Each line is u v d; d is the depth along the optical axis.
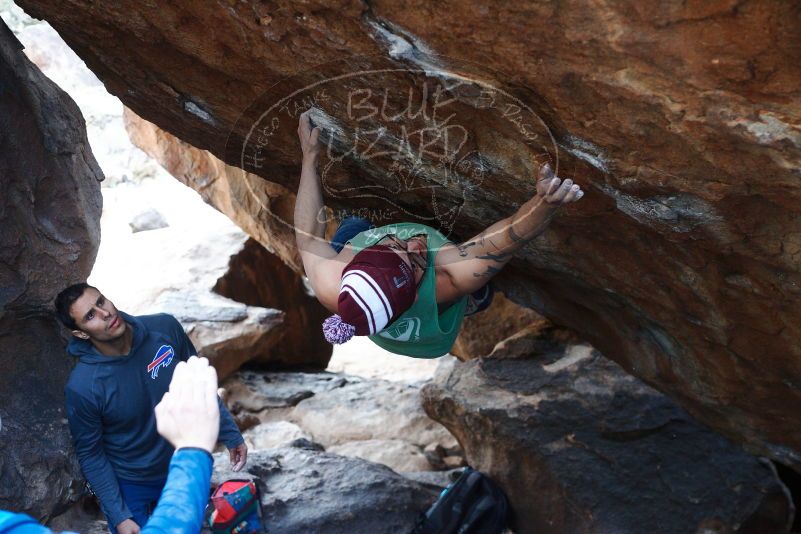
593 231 2.71
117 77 3.09
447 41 1.87
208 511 3.63
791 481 5.03
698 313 2.81
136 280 8.41
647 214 2.32
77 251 3.55
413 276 2.42
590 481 4.51
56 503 3.32
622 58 1.69
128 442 3.18
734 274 2.46
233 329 6.91
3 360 3.33
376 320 2.32
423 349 2.84
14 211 3.24
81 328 3.01
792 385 2.91
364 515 4.30
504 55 1.83
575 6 1.61
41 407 3.38
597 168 2.19
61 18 2.70
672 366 3.45
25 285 3.31
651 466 4.61
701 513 4.42
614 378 5.16
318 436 6.29
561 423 4.84
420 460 5.82
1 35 3.25
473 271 2.52
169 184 13.83
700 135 1.80
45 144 3.43
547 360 5.43
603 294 3.26
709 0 1.48
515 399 5.05
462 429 5.05
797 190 1.86
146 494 3.30
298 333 8.30
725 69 1.60
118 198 13.16
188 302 7.34
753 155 1.80
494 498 4.64
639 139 1.94
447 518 4.45
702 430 4.79
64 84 14.88
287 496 4.36
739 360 2.98
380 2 1.84
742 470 4.59
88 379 3.05
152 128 6.38
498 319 6.35
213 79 2.69
